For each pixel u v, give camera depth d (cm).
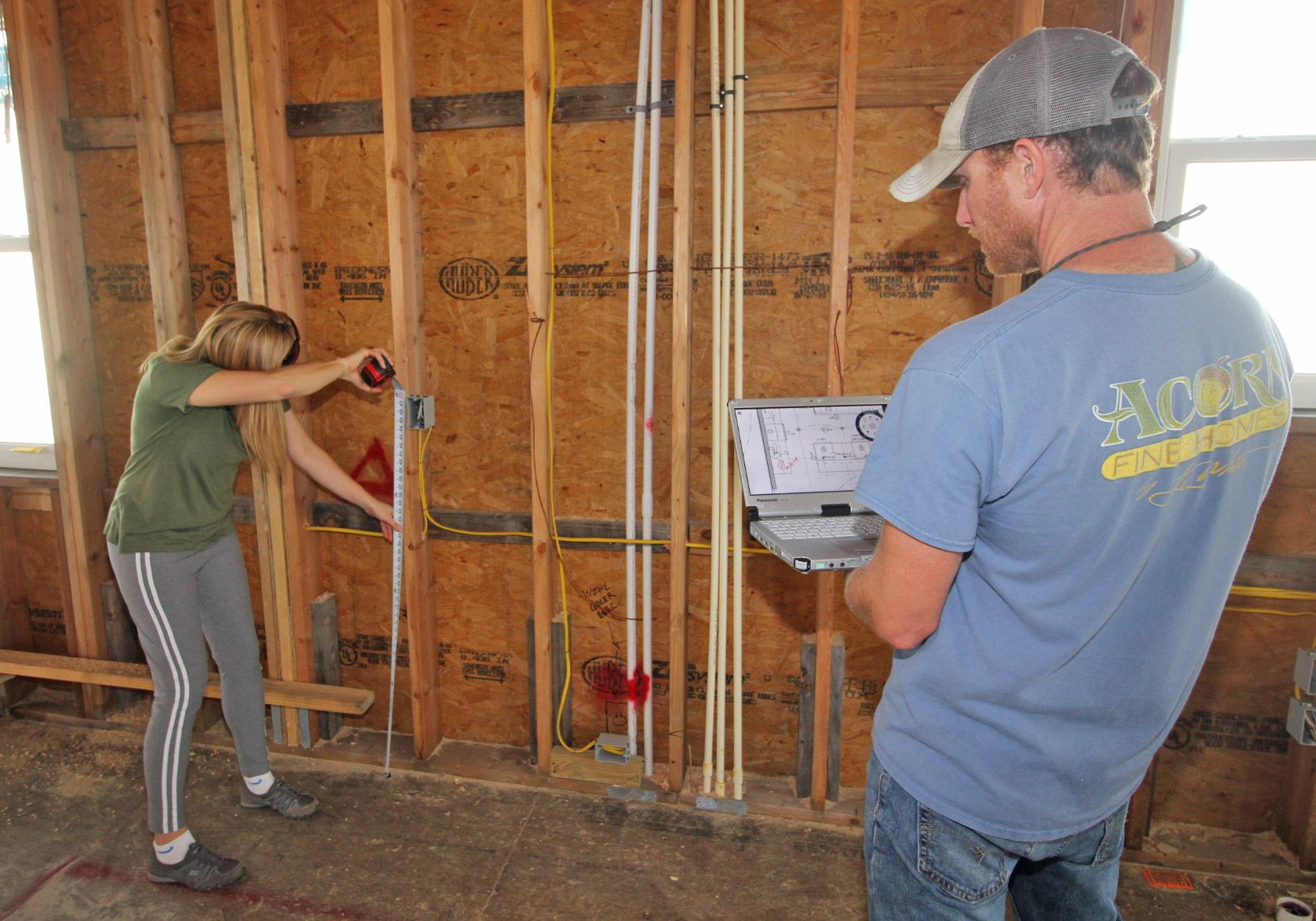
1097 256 76
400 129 214
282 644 249
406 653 253
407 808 223
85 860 201
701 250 215
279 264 229
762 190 209
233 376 180
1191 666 86
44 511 275
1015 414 74
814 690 217
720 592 214
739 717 220
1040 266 86
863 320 210
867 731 228
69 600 265
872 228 206
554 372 227
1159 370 73
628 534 223
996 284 195
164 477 181
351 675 258
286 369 188
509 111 216
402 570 238
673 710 223
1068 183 78
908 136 201
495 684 248
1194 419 74
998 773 88
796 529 160
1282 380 79
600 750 233
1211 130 193
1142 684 83
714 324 204
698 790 229
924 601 82
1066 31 81
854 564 138
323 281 237
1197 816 214
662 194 215
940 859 92
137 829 213
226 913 185
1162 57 179
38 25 235
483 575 243
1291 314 197
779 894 193
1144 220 78
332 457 244
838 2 199
